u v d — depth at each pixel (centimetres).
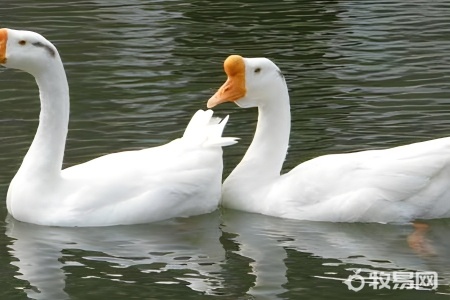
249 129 1661
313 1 2472
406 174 1323
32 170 1343
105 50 2088
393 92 1820
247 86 1376
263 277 1184
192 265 1217
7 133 1638
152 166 1361
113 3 2455
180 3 2455
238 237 1302
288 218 1355
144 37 2177
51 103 1335
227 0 2489
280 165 1401
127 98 1805
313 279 1178
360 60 2014
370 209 1323
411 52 2059
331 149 1559
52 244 1274
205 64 1995
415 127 1647
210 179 1367
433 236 1297
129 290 1150
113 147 1575
